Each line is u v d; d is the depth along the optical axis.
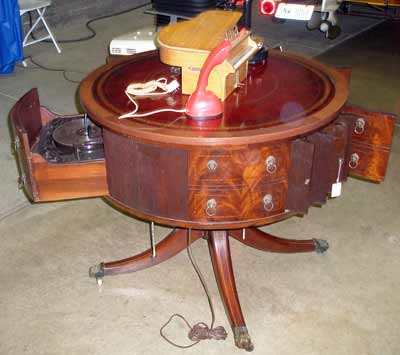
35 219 2.29
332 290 1.90
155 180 1.44
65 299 1.87
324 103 1.50
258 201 1.46
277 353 1.66
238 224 1.49
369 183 2.53
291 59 1.86
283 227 2.24
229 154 1.37
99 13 5.04
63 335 1.72
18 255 2.08
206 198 1.44
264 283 1.93
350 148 1.61
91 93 1.59
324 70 1.75
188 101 1.43
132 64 1.83
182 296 1.88
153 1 2.78
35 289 1.91
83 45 4.32
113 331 1.74
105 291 1.90
